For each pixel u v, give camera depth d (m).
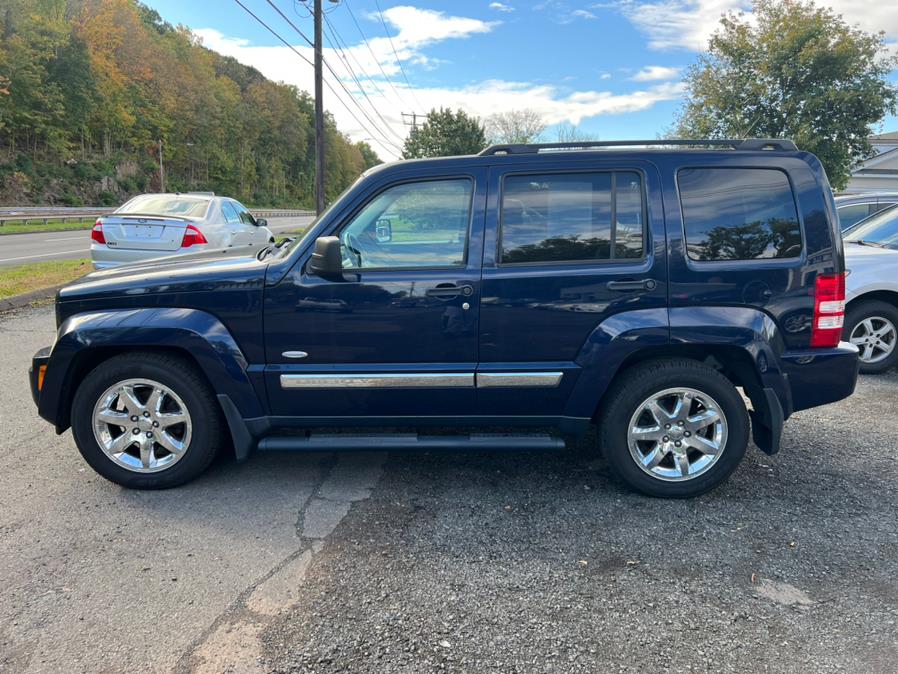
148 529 3.00
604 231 3.24
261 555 2.78
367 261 3.28
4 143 54.69
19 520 3.07
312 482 3.55
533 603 2.44
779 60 17.81
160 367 3.27
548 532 2.99
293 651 2.15
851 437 4.24
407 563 2.72
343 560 2.75
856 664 2.09
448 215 3.27
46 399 3.33
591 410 3.29
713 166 3.23
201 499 3.33
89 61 60.56
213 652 2.15
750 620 2.33
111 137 70.31
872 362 5.75
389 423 3.40
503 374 3.23
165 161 80.81
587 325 3.21
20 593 2.48
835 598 2.47
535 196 3.26
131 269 3.70
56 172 57.44
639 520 3.11
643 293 3.18
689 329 3.14
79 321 3.28
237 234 9.85
